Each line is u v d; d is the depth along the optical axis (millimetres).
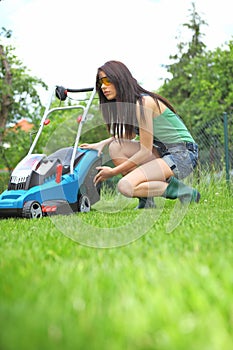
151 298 1342
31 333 1082
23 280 1697
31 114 15445
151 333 1112
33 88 14945
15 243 2738
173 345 1022
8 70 14359
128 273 1729
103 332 1116
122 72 3701
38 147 15180
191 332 1084
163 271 1723
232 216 3955
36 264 2037
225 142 7855
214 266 1807
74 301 1366
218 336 1041
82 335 1080
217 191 7188
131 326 1133
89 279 1666
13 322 1174
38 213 5168
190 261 1928
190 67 19969
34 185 5266
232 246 2383
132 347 1029
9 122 15250
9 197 5141
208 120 17312
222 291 1420
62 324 1165
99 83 3854
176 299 1341
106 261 2053
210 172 7754
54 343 1032
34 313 1254
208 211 4438
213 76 18469
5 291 1550
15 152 15203
